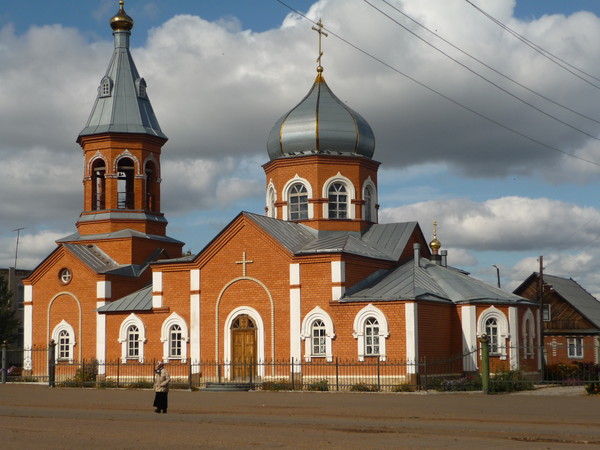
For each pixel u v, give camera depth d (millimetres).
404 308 44469
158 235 57094
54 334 55469
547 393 40344
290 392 42688
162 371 31172
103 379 51906
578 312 74688
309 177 52781
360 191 53344
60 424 26438
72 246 55594
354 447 20438
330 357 45969
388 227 53469
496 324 47750
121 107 56312
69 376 54375
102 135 55594
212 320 49281
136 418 28750
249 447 20531
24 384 51719
